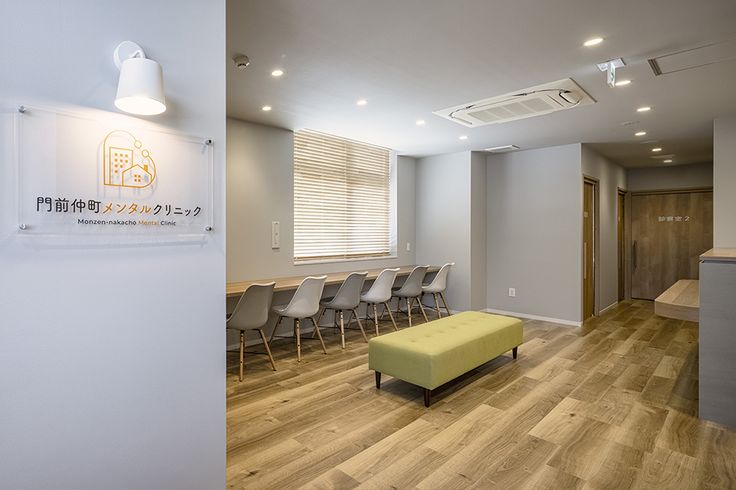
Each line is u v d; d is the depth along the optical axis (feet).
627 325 18.34
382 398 10.31
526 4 7.16
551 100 12.23
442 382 9.92
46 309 4.36
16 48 4.15
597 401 10.12
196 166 5.56
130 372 4.97
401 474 7.10
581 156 18.28
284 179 15.89
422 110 13.30
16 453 4.19
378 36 8.32
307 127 15.53
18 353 4.19
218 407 5.82
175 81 5.34
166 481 5.30
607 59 9.45
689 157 21.58
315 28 7.98
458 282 20.63
